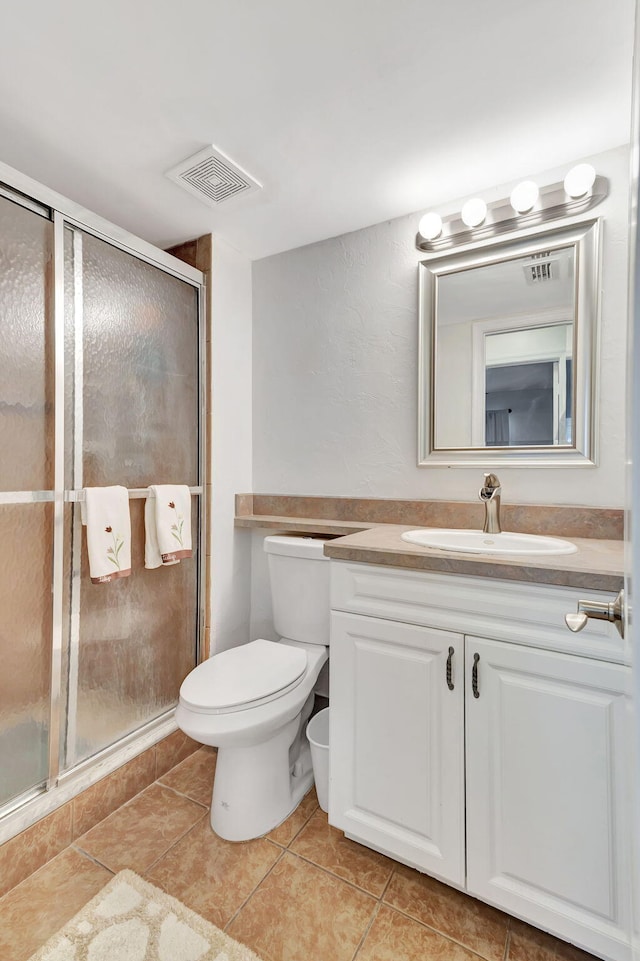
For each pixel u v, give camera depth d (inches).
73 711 56.2
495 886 43.0
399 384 72.2
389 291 72.9
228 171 60.6
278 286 83.6
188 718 52.7
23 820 49.6
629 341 16.7
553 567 40.3
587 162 58.4
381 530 64.1
